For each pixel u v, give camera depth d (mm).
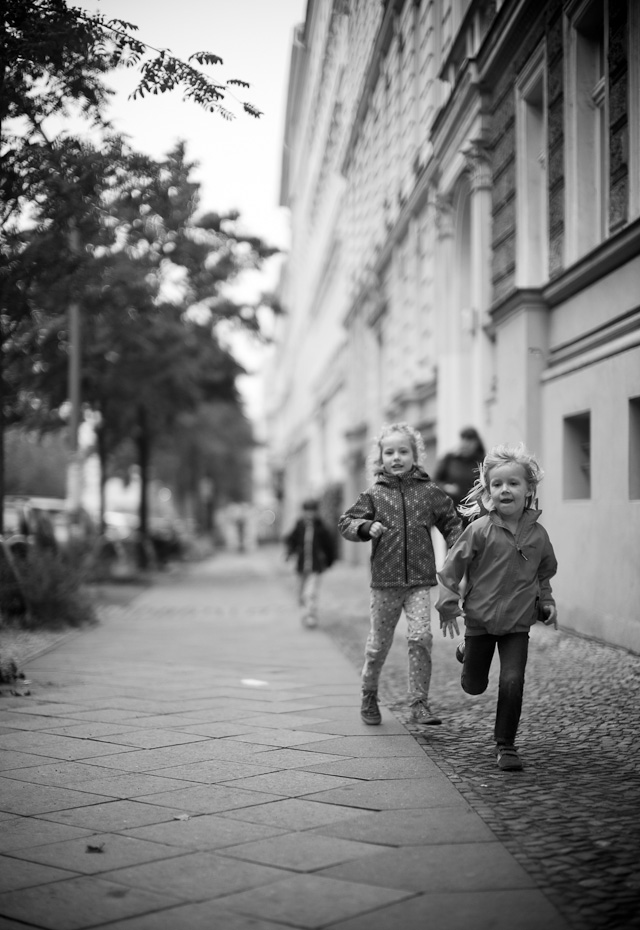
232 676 9148
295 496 62000
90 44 8289
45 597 13484
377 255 24078
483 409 13891
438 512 6676
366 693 6762
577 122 10547
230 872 3891
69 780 5332
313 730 6566
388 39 18594
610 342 9727
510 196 12688
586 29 10516
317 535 14188
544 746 5848
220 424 42562
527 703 7117
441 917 3416
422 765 5527
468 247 16594
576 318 10664
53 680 8898
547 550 5605
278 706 7516
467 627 5688
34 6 8164
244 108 7980
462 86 14102
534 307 11500
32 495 45250
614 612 9180
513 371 11961
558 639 9914
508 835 4230
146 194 10484
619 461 9141
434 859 3971
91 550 20531
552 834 4223
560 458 10820
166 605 18578
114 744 6195
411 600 6629
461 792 4938
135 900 3625
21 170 9172
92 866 3982
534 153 12078
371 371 27391
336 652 11094
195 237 17875
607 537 9359
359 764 5582
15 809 4797
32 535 18844
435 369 17922
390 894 3629
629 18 8961
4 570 13344
